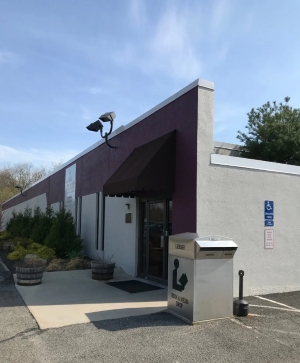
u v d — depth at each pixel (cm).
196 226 729
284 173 875
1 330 534
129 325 559
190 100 793
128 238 1073
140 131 1033
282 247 852
